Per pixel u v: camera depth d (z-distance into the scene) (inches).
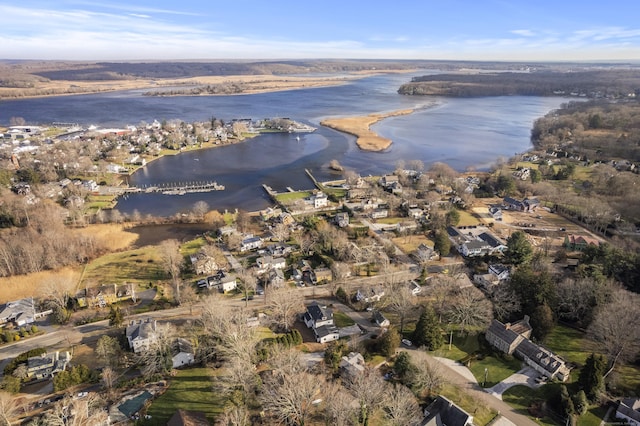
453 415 3257.9
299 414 3161.9
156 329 4242.1
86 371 3784.5
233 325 4133.9
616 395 3582.7
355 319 4869.6
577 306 4660.4
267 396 3294.8
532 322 4392.2
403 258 6412.4
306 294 5497.1
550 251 6535.4
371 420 3211.1
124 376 3868.1
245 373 3449.8
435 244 6510.8
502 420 3376.0
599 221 7347.4
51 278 5516.7
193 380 3757.4
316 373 3786.9
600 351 4111.7
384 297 5290.4
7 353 4340.6
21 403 3575.3
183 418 3112.7
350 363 3882.9
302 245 6589.6
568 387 3683.6
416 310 4977.9
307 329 4658.0
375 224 7741.1
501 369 3971.5
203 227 7844.5
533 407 3494.1
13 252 6087.6
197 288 5649.6
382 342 4104.3
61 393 3676.2
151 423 3240.7
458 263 6274.6
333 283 5713.6
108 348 4015.8
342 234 6983.3
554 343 4315.9
